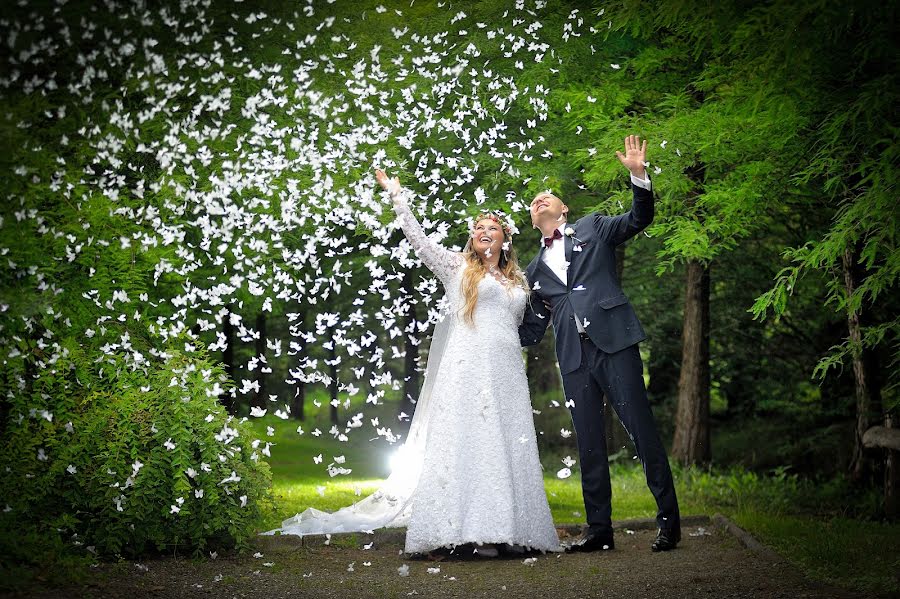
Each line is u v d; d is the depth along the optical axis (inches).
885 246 216.2
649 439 200.8
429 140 286.5
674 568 172.4
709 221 280.5
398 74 275.9
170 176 244.7
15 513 167.9
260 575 166.6
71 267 212.8
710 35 247.6
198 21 262.1
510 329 202.2
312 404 823.7
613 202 285.9
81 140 231.5
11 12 213.2
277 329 530.0
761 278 490.9
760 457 501.4
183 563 174.9
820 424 502.0
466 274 202.2
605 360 203.0
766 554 180.7
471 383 194.2
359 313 205.3
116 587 147.3
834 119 222.4
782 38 200.4
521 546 191.2
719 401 653.9
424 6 306.0
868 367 346.0
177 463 175.6
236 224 222.8
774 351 548.7
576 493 344.5
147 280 248.2
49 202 219.0
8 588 135.4
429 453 193.0
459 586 158.9
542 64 287.0
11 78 216.5
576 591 153.5
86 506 177.3
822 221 384.2
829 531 217.9
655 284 535.5
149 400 182.9
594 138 297.9
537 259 213.5
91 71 222.2
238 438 191.0
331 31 282.4
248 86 264.2
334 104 259.4
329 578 165.6
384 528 211.3
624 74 308.0
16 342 186.2
